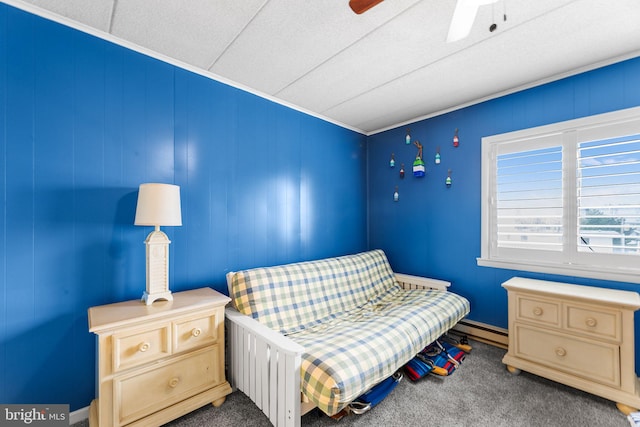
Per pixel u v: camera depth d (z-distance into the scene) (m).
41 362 1.53
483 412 1.68
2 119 1.43
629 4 1.45
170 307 1.63
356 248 3.51
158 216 1.64
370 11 1.51
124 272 1.79
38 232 1.52
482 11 1.51
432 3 1.45
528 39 1.76
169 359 1.58
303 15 1.54
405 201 3.29
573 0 1.43
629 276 1.93
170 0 1.43
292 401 1.42
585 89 2.11
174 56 1.95
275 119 2.64
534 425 1.57
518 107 2.44
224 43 1.80
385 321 2.01
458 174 2.84
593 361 1.77
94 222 1.69
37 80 1.52
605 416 1.63
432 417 1.64
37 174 1.52
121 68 1.78
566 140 2.21
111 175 1.75
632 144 1.94
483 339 2.63
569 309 1.86
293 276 2.32
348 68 2.10
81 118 1.65
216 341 1.77
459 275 2.83
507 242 2.51
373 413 1.68
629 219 1.96
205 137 2.17
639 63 1.91
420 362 2.11
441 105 2.81
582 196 2.13
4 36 1.43
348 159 3.42
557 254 2.26
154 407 1.51
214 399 1.71
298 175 2.86
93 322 1.38
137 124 1.85
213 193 2.22
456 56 1.95
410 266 3.24
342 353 1.55
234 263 2.35
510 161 2.50
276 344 1.50
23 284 1.48
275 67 2.09
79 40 1.64
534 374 2.08
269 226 2.60
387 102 2.73
